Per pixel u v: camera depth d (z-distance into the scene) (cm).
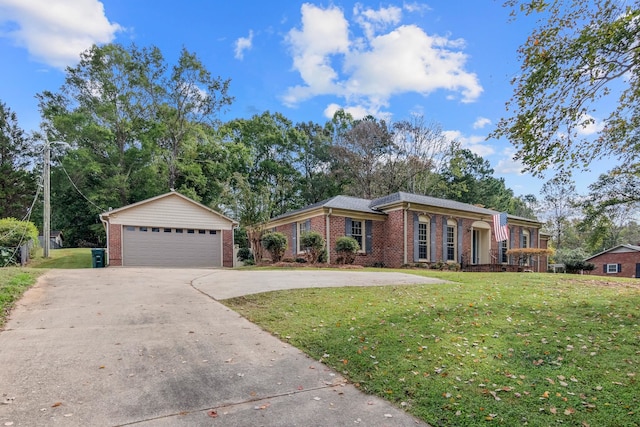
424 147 3531
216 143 3178
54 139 2830
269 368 432
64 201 3069
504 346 480
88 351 462
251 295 834
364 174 3609
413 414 327
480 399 345
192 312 686
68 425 294
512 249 2283
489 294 812
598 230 1447
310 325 604
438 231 1995
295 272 1288
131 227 1820
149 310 687
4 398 335
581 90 611
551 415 314
